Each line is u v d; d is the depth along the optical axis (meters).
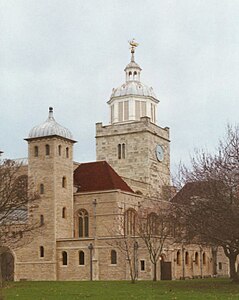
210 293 45.22
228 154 53.97
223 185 51.88
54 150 89.62
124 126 112.31
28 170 91.12
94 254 84.69
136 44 125.44
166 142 116.75
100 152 113.94
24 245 85.25
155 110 120.00
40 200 89.19
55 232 87.69
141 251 81.94
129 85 118.44
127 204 92.38
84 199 92.38
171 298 40.22
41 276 87.38
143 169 109.38
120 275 82.38
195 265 97.75
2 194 65.62
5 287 56.50
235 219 49.38
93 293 46.22
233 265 63.22
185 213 56.56
